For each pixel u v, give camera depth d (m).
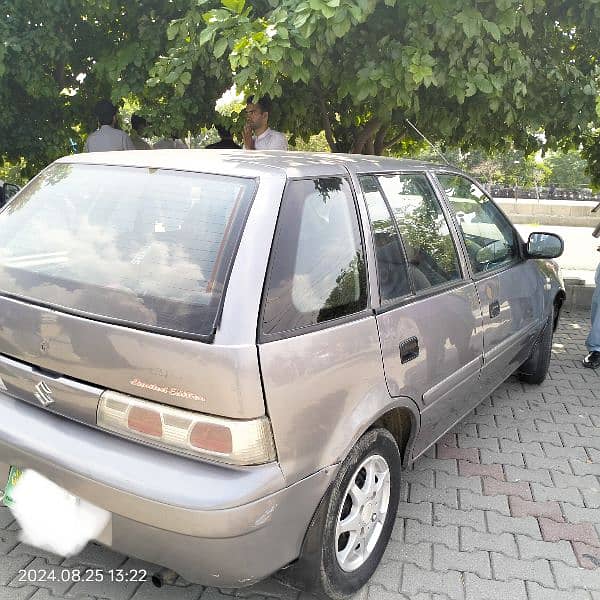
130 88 5.98
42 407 2.35
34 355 2.36
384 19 4.73
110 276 2.33
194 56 4.68
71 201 2.70
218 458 2.01
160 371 2.07
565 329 7.24
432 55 4.93
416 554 2.98
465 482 3.68
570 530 3.24
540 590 2.77
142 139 7.12
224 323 2.04
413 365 2.81
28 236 2.69
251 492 1.98
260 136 5.94
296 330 2.20
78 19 6.28
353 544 2.61
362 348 2.46
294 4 3.81
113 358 2.15
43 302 2.38
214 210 2.33
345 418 2.36
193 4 4.65
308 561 2.36
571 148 7.60
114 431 2.16
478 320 3.51
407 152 9.79
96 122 7.48
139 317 2.16
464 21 4.20
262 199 2.30
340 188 2.65
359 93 4.74
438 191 3.49
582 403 4.98
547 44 5.81
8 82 6.51
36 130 7.05
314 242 2.40
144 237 2.39
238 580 2.11
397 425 2.89
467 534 3.16
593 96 5.67
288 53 3.94
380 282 2.70
